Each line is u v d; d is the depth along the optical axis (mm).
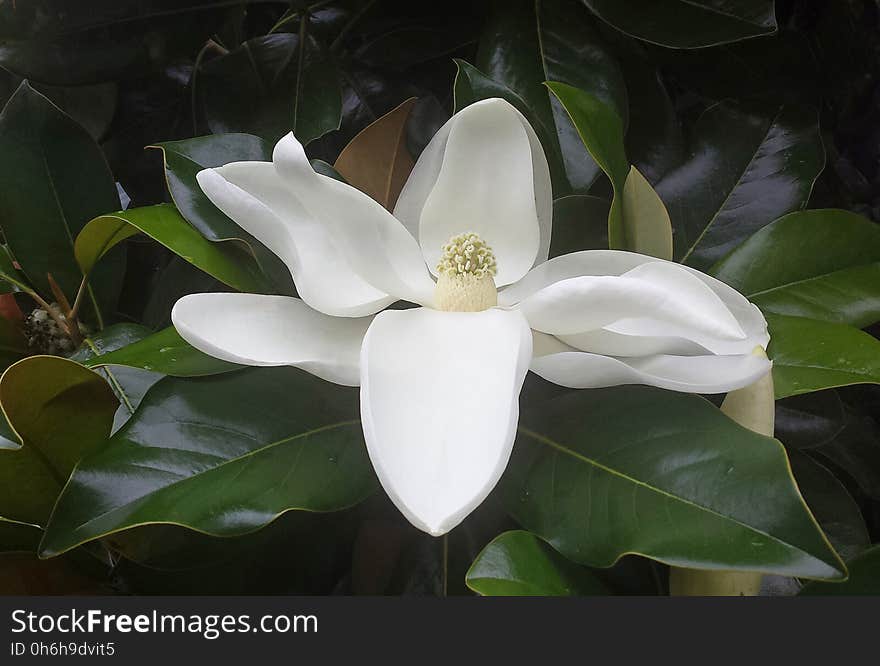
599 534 797
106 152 1076
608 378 796
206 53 1103
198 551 844
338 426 842
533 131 858
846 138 1066
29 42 996
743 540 769
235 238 878
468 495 740
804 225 923
